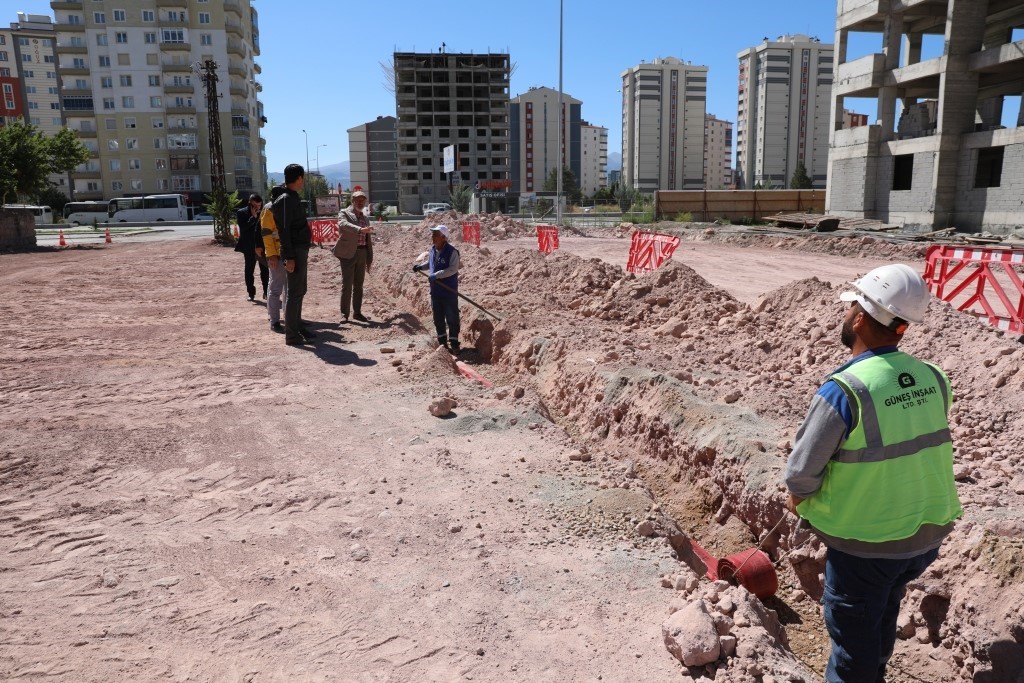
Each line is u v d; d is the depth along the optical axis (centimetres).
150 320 1014
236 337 891
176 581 334
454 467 472
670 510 486
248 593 324
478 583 332
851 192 3588
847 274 1655
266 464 479
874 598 222
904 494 211
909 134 3319
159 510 409
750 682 258
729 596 307
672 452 532
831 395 211
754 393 581
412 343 836
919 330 680
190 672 269
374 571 344
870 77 3406
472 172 10994
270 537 378
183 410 596
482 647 283
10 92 10975
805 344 711
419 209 10981
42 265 1911
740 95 14550
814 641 354
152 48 8419
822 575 387
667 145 14750
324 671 270
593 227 4116
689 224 3731
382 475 461
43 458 485
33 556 356
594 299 1050
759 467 451
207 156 8700
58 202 8138
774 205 4153
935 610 338
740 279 1555
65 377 695
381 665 273
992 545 325
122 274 1652
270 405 611
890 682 319
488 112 10912
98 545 368
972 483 446
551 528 388
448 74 10806
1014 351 584
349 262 965
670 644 278
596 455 506
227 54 8581
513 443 519
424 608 312
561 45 3531
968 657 310
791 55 13488
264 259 1146
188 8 8375
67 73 8462
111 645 285
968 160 2981
